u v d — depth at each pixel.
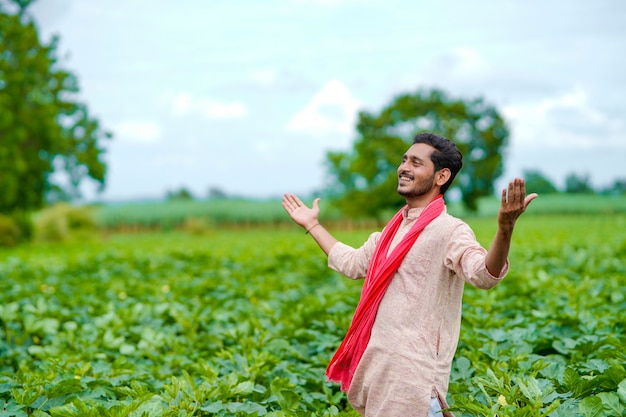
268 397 5.14
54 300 9.77
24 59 36.66
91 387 5.32
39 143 37.78
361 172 53.72
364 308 3.86
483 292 8.87
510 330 6.41
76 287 11.66
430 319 3.74
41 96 37.81
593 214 66.94
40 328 7.39
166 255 16.88
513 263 13.01
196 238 36.97
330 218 60.62
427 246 3.77
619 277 10.09
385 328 3.76
